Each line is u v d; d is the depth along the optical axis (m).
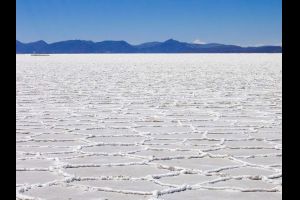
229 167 4.04
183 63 32.91
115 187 3.42
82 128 6.12
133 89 12.16
